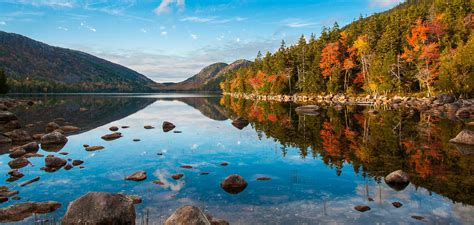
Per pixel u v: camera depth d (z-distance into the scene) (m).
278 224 9.09
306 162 17.31
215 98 140.25
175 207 10.56
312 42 111.62
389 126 31.03
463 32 72.12
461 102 49.28
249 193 12.02
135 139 25.59
